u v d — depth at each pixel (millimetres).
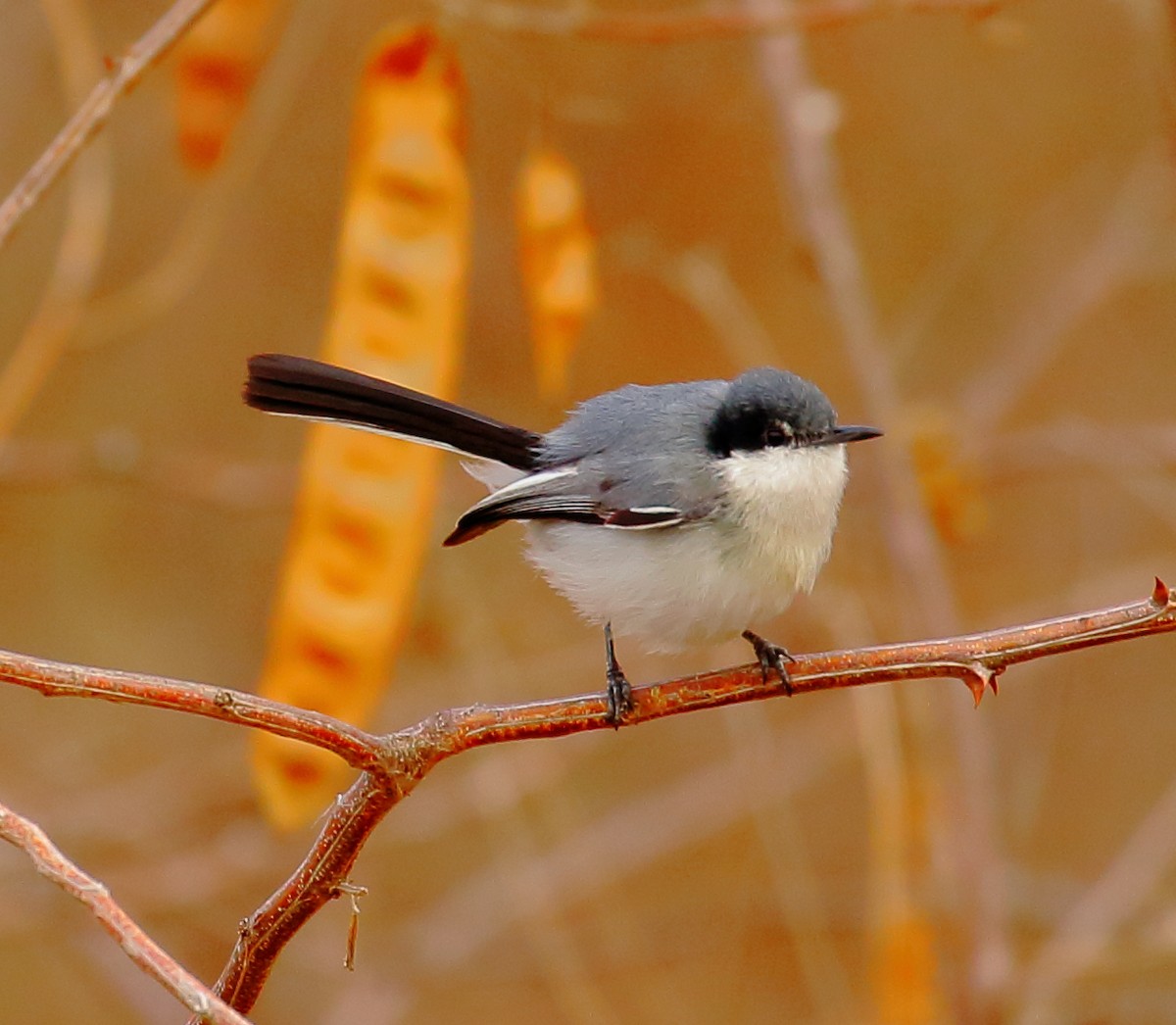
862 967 13047
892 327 14586
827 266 11031
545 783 12641
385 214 8828
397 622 8625
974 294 14781
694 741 14414
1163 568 13227
